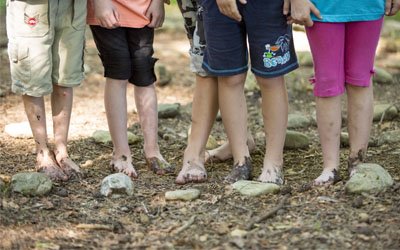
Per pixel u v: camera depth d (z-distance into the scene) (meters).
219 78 4.44
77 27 4.41
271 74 4.28
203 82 4.58
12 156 5.07
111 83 4.68
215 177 4.66
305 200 4.13
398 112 6.12
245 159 4.55
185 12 4.57
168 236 3.74
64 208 4.10
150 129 4.84
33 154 5.12
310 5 4.12
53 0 4.29
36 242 3.64
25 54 4.30
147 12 4.64
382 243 3.55
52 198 4.23
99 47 4.63
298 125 5.93
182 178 4.54
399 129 5.70
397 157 4.93
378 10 4.18
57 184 4.46
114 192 4.30
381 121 5.89
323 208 4.00
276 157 4.50
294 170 4.77
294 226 3.79
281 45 4.25
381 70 7.28
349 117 4.41
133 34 4.67
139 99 4.82
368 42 4.23
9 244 3.61
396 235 3.62
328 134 4.36
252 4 4.17
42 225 3.85
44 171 4.51
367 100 4.36
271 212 3.92
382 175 4.20
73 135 5.64
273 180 4.45
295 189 4.33
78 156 5.16
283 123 4.45
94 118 6.10
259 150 5.21
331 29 4.17
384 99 6.67
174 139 5.67
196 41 4.51
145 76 4.76
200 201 4.20
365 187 4.12
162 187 4.49
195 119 4.65
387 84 7.16
